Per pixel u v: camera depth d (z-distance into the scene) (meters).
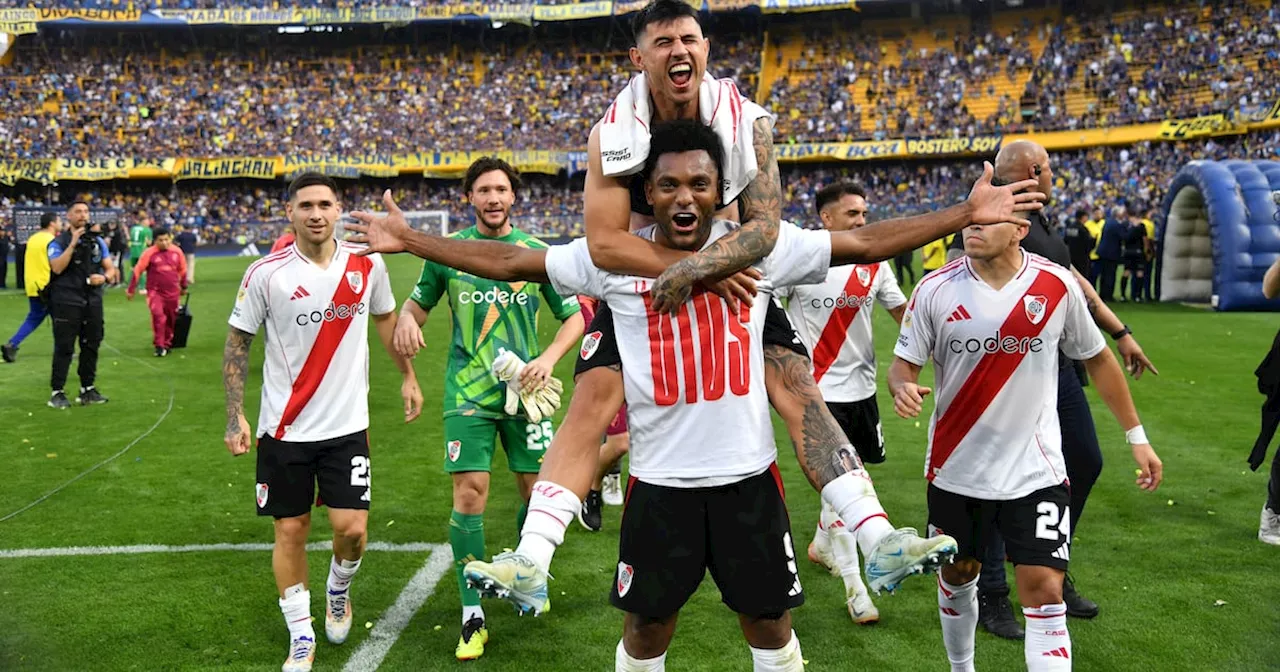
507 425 4.36
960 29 38.97
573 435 2.54
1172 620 4.23
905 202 35.91
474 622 4.04
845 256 2.57
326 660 3.99
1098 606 4.38
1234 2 34.28
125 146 37.94
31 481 6.71
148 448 7.69
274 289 3.87
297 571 3.97
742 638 4.12
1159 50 34.78
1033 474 3.23
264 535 5.58
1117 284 21.27
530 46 41.88
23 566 5.04
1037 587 3.16
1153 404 8.90
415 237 2.65
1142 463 3.39
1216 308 16.22
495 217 4.37
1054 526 3.18
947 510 3.36
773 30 40.72
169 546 5.38
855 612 4.29
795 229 2.62
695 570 2.66
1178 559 4.99
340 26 40.97
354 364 4.03
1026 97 36.00
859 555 5.29
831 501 2.46
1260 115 30.00
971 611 3.44
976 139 35.34
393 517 5.91
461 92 40.66
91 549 5.31
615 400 2.60
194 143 38.56
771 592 2.65
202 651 4.05
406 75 41.22
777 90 39.19
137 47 40.66
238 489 6.54
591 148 2.61
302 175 3.92
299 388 3.92
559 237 33.56
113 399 9.69
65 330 9.20
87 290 9.34
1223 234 16.08
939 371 3.38
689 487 2.58
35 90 38.78
